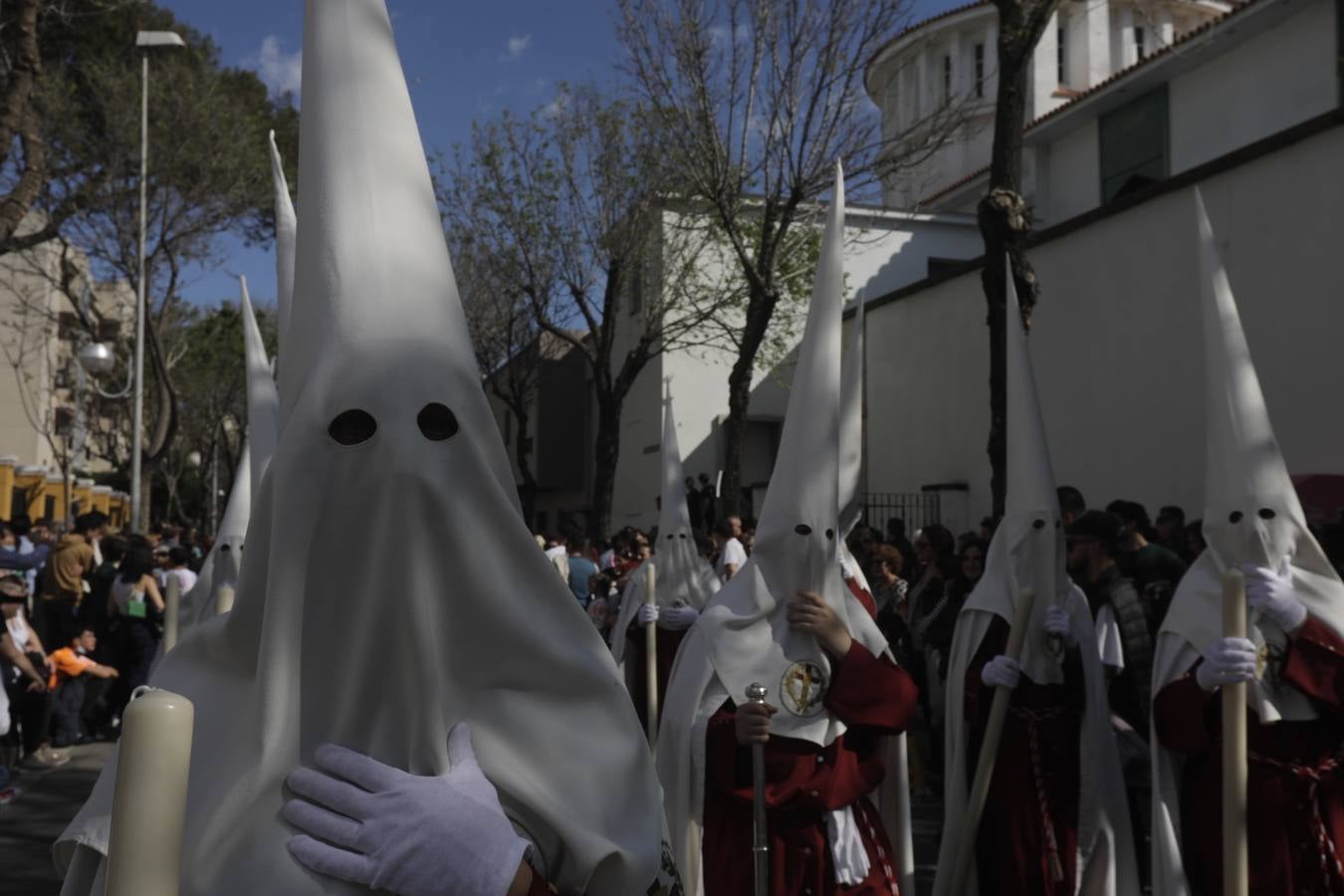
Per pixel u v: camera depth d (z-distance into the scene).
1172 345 13.40
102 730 11.18
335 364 1.66
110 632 11.15
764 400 24.38
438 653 1.64
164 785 1.10
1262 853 4.25
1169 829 4.65
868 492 20.36
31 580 13.08
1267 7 16.44
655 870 1.70
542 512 34.91
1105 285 14.56
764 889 3.53
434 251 1.84
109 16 21.56
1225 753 3.84
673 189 17.33
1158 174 19.39
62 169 21.31
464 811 1.49
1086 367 14.86
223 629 1.68
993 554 5.21
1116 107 20.48
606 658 1.82
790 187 12.98
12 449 42.69
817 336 4.11
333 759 1.54
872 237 23.81
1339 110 11.03
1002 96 9.29
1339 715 4.31
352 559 1.61
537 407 31.56
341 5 1.95
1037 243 15.75
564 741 1.70
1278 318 11.88
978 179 23.78
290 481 1.61
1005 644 5.02
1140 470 13.86
